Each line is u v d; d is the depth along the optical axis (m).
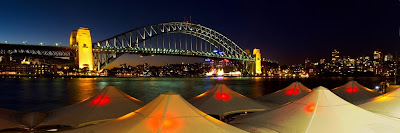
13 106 25.98
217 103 11.49
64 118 9.05
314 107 6.90
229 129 5.45
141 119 5.42
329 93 7.25
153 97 36.09
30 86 64.69
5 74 140.50
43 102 29.44
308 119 6.57
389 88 27.77
